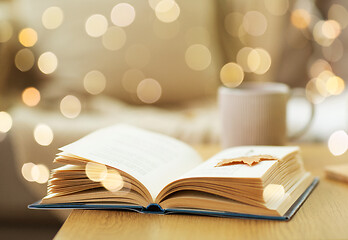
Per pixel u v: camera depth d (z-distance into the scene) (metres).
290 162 0.81
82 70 1.34
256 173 0.73
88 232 0.71
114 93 1.36
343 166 0.89
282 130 0.93
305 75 1.46
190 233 0.71
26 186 1.22
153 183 0.77
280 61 1.48
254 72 1.49
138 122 1.24
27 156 1.20
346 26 1.45
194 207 0.74
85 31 1.36
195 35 1.38
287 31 1.48
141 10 1.37
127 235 0.71
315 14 1.46
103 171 0.77
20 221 1.25
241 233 0.70
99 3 1.37
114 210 0.77
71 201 0.77
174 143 0.90
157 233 0.71
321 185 0.85
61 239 0.70
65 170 0.77
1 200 1.23
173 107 1.39
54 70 1.35
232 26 1.53
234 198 0.73
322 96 1.34
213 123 1.25
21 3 1.40
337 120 1.20
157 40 1.36
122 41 1.35
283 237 0.69
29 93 1.32
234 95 0.92
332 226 0.72
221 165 0.78
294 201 0.77
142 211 0.75
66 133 1.19
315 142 1.17
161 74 1.36
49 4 1.38
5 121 1.21
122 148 0.83
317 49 1.45
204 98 1.40
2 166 1.21
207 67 1.39
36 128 1.19
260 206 0.72
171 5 1.38
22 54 1.38
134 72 1.35
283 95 0.92
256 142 0.92
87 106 1.31
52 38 1.37
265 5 1.51
